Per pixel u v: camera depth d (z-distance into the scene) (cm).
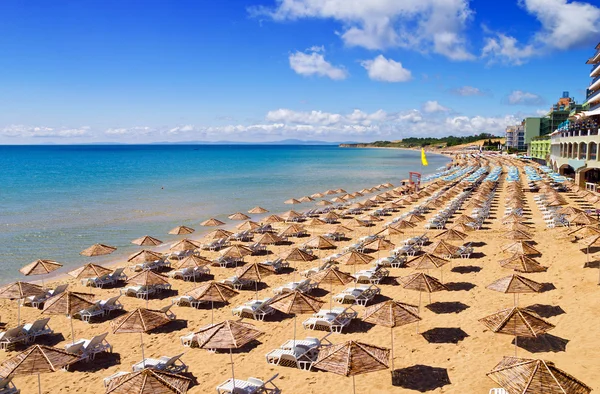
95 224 3422
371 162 14262
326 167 11406
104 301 1675
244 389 1047
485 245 2441
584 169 4919
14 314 1692
